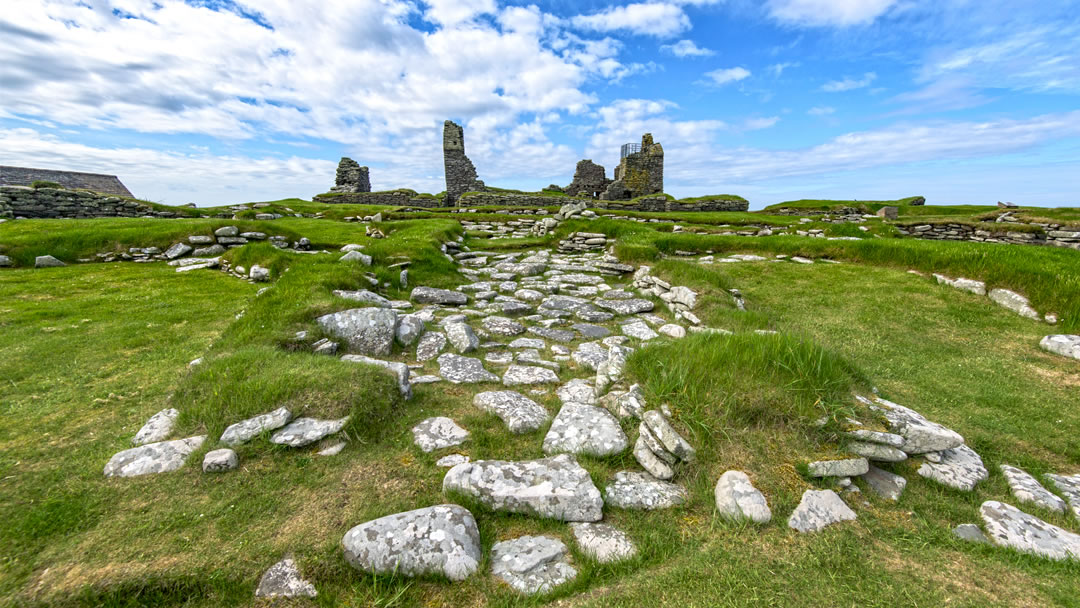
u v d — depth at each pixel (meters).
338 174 42.16
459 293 9.45
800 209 34.84
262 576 2.58
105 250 12.56
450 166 40.81
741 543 2.86
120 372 5.34
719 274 9.74
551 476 3.31
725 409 3.81
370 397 4.30
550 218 20.22
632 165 40.53
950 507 3.26
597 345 6.86
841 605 2.42
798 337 4.96
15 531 2.82
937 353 6.60
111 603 2.43
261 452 3.69
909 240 13.30
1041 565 2.70
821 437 3.68
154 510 3.07
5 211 18.77
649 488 3.36
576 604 2.46
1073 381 5.63
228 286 9.93
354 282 8.40
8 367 5.41
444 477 3.42
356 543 2.72
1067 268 8.44
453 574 2.61
